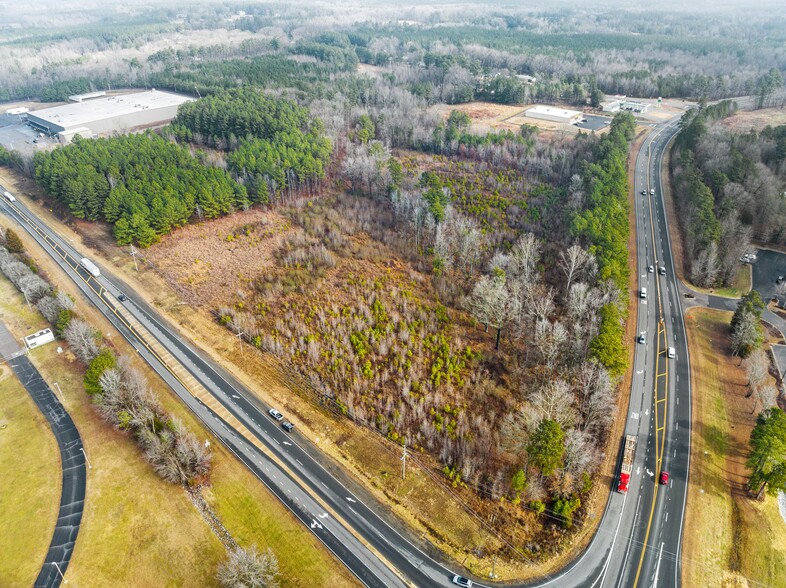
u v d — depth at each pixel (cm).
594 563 7594
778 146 18275
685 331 12188
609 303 10506
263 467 9012
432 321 11981
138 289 13438
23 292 13038
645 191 18525
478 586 7344
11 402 10275
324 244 15250
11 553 7688
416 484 8731
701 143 19238
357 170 18325
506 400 10100
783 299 13200
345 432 9662
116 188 15650
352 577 7425
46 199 18012
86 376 9794
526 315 11756
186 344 11725
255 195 16900
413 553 7762
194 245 15175
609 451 9269
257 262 14438
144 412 9281
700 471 8925
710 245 13500
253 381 10788
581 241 13575
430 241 15050
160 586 7281
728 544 7875
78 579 7356
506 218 16138
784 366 11088
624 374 10806
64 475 8819
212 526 8038
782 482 7925
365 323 11931
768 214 15412
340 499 8512
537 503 8238
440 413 9875
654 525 8081
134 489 8562
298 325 11962
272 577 7056
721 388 10600
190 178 16362
